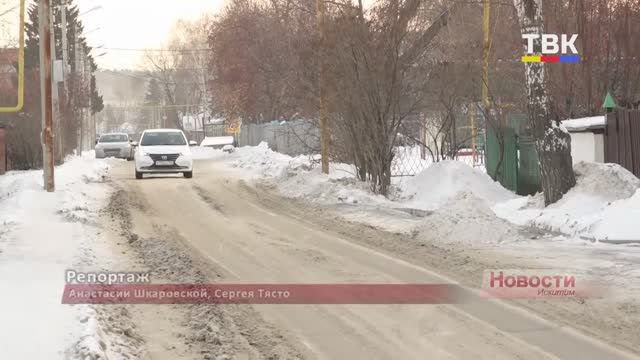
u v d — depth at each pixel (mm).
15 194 42062
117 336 15328
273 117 113875
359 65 42562
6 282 19906
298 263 24047
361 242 28188
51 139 44469
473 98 46969
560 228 29422
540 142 34531
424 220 29609
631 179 33781
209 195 46438
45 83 44500
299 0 87625
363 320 16625
